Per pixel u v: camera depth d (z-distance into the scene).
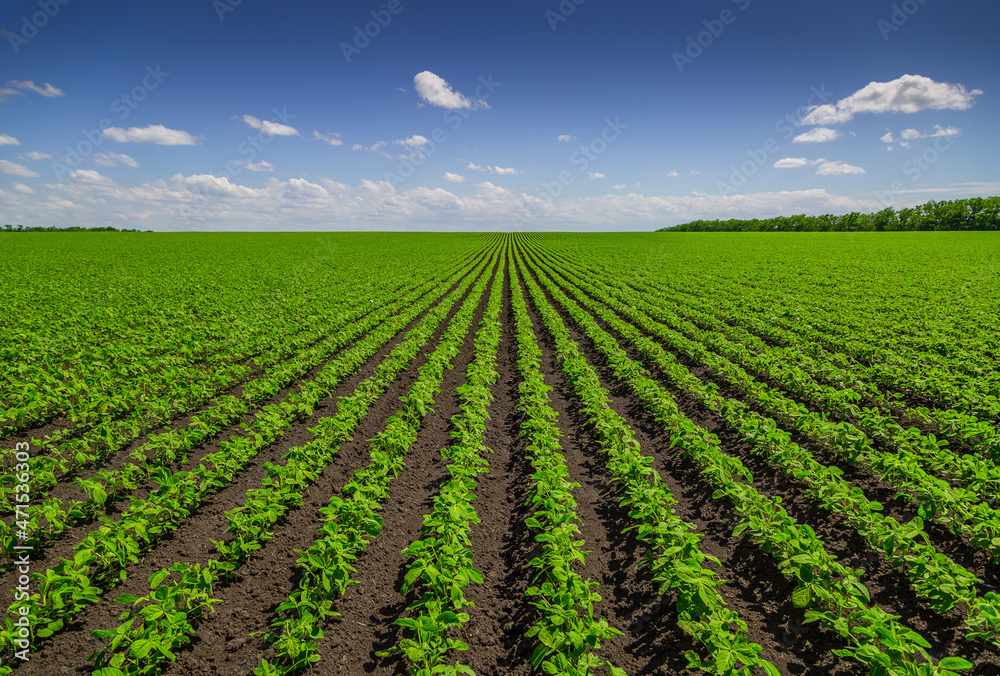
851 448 7.46
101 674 3.86
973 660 4.29
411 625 4.22
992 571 5.30
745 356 13.53
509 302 27.23
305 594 4.82
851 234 88.06
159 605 4.41
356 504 5.99
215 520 6.52
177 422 9.62
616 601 5.17
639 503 6.09
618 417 8.97
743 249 61.34
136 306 20.36
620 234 125.94
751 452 8.07
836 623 4.29
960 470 6.61
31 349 12.16
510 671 4.41
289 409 9.62
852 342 14.32
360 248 67.38
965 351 12.69
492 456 8.59
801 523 6.32
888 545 5.18
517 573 5.66
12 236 85.25
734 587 5.31
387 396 11.58
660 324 18.67
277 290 26.08
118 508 6.64
